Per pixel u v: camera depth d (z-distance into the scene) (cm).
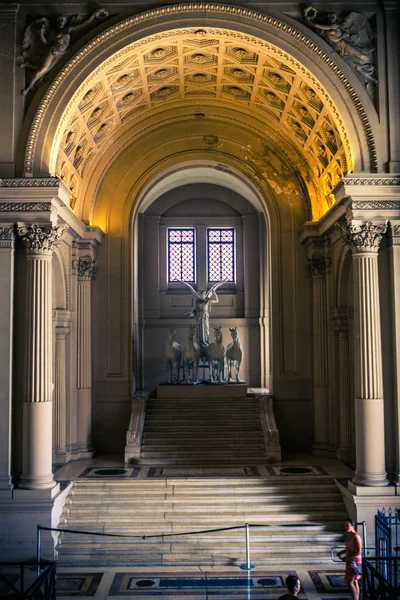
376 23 1702
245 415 2116
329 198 2088
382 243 1661
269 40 1700
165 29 1702
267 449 1970
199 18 1692
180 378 2552
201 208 2780
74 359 2095
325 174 2073
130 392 2228
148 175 2292
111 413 2222
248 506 1623
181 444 2003
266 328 2672
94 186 2242
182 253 2789
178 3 1691
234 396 2200
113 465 1944
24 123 1675
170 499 1645
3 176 1647
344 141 1720
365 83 1684
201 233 2780
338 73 1675
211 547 1489
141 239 2744
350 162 1702
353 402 2002
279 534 1522
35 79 1677
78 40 1703
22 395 1619
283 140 2261
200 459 1953
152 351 2714
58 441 1980
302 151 2212
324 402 2134
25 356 1598
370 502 1527
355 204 1620
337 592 1267
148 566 1429
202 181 2720
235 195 2758
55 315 1966
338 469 1852
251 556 1457
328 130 1877
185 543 1509
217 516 1578
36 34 1695
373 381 1591
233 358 2305
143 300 2728
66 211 1822
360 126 1673
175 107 2261
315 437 2150
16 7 1702
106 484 1705
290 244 2272
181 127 2297
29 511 1518
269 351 2480
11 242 1617
